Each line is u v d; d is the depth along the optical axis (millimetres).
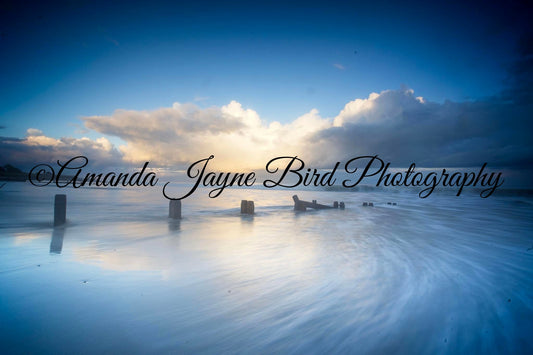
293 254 5840
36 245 6160
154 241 6883
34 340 2465
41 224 8914
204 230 8727
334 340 2578
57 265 4715
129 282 3986
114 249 5957
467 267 5098
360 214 14867
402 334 2715
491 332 2797
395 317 3062
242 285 3965
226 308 3205
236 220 11531
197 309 3166
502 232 9391
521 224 11516
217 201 22297
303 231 8969
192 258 5367
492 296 3717
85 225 9102
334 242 7207
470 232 9281
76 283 3904
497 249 6730
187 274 4402
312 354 2355
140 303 3291
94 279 4074
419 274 4609
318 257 5629
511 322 3010
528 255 6129
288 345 2480
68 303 3248
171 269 4645
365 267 4961
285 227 9797
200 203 20125
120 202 18188
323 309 3227
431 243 7305
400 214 15023
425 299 3574
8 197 18531
